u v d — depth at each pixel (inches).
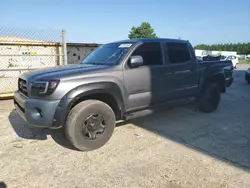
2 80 300.0
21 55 287.4
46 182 98.0
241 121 188.9
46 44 333.4
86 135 127.2
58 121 116.9
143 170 107.8
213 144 139.3
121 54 146.5
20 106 139.4
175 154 125.0
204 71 197.2
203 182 97.7
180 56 177.0
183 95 180.9
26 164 113.5
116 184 96.5
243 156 122.3
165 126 174.7
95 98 137.5
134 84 144.9
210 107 212.1
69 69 135.4
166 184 96.4
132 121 187.0
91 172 106.2
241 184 96.0
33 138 148.8
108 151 129.0
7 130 163.3
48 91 115.6
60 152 127.7
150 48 157.6
